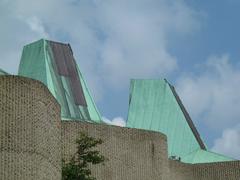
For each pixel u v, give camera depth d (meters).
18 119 48.66
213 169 75.38
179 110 81.94
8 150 47.78
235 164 75.12
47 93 51.56
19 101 48.91
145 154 65.69
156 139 66.88
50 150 51.53
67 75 72.69
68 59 73.75
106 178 62.25
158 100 82.50
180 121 81.75
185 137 81.38
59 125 54.62
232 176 75.00
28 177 48.31
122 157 63.81
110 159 62.75
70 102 70.94
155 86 83.00
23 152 48.34
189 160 79.56
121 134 64.25
